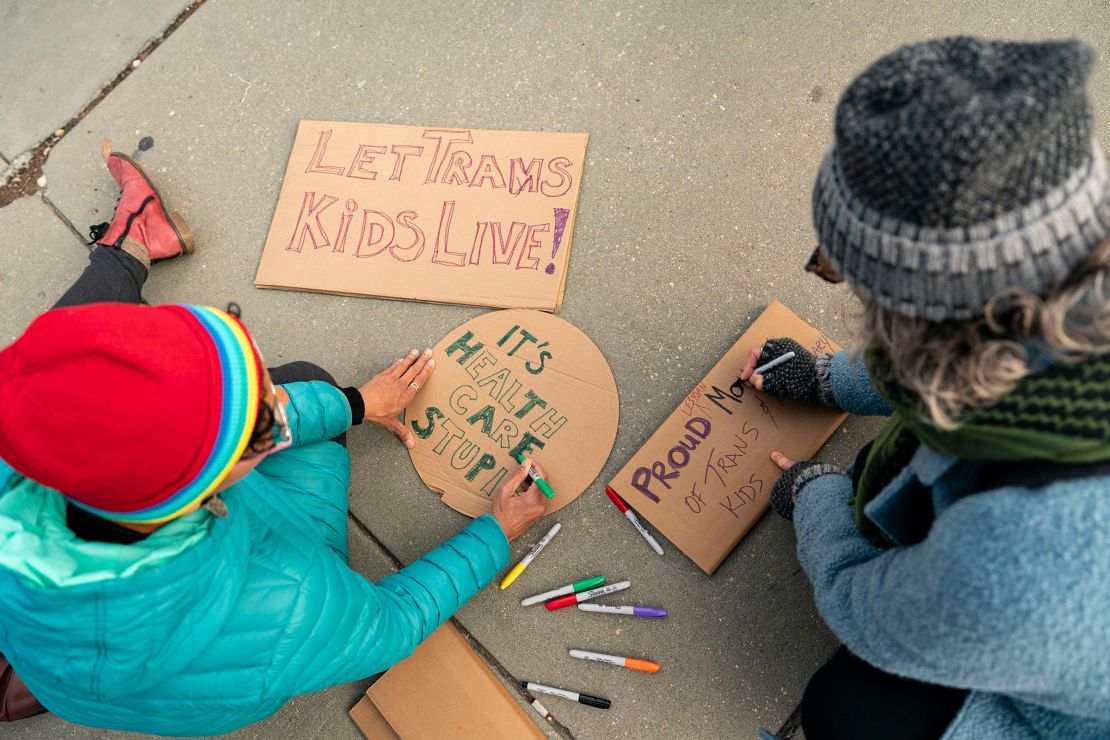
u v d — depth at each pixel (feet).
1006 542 2.21
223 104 6.57
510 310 5.56
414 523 5.26
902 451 3.08
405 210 5.93
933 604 2.40
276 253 6.00
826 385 4.71
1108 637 2.16
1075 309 2.00
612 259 5.62
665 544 4.97
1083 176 1.92
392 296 5.74
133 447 2.55
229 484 3.03
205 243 6.16
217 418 2.70
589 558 5.02
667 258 5.56
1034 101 1.77
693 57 6.01
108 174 6.48
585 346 5.40
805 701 3.89
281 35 6.70
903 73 2.05
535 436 5.24
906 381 2.38
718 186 5.67
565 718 4.77
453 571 4.48
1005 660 2.31
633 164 5.82
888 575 2.79
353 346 5.74
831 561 3.53
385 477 5.36
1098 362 2.05
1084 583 2.12
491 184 5.88
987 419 2.24
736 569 4.87
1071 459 2.16
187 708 3.43
